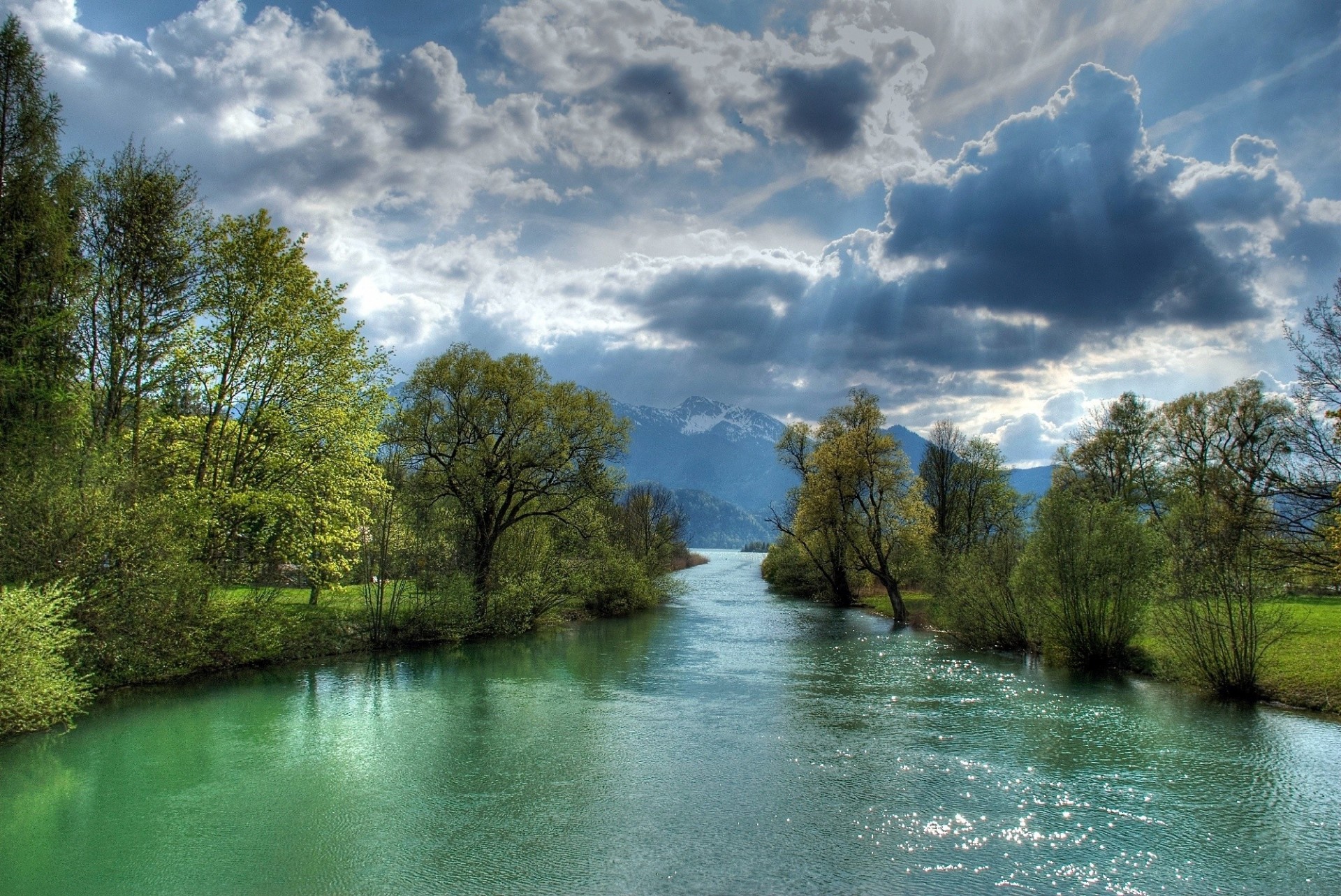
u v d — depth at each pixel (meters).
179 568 21.22
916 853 11.04
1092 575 25.98
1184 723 18.42
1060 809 12.78
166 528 21.06
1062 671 25.78
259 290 25.88
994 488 56.56
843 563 54.94
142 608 20.47
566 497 39.66
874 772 14.79
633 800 13.27
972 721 18.83
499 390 36.62
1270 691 20.67
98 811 12.75
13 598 15.41
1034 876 10.31
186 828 12.03
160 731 17.83
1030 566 27.69
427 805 13.09
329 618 29.66
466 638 33.81
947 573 36.56
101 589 19.50
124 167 24.27
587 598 45.91
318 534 27.80
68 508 18.97
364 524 30.19
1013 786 13.91
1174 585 22.36
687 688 23.14
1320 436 21.36
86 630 19.09
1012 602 30.75
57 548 18.72
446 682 24.16
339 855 10.98
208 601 22.89
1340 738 16.97
